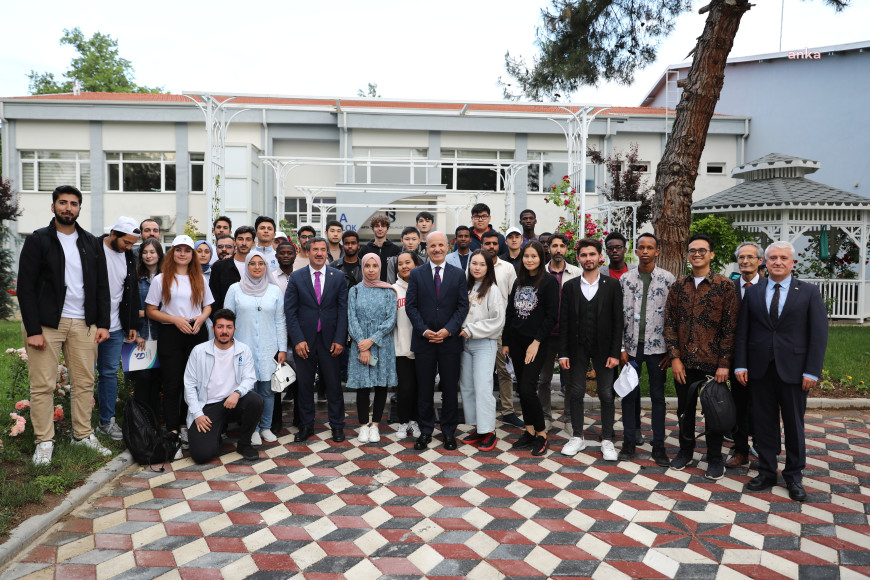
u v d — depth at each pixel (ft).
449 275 16.81
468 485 14.34
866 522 12.42
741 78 67.41
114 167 62.54
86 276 15.11
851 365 26.63
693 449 15.64
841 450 17.17
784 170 47.75
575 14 27.53
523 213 23.71
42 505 12.50
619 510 12.96
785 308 13.82
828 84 60.13
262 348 17.10
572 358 16.57
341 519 12.47
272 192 63.98
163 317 16.40
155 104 60.39
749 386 14.74
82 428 15.60
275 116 61.62
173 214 62.08
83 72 103.76
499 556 10.96
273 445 17.31
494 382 22.76
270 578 10.17
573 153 34.04
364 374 17.24
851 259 47.83
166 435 16.05
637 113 66.18
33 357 14.32
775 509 13.05
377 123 61.87
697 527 12.16
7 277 47.32
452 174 64.90
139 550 11.08
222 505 13.12
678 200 22.90
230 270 18.88
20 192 60.39
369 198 56.54
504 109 62.39
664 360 15.88
